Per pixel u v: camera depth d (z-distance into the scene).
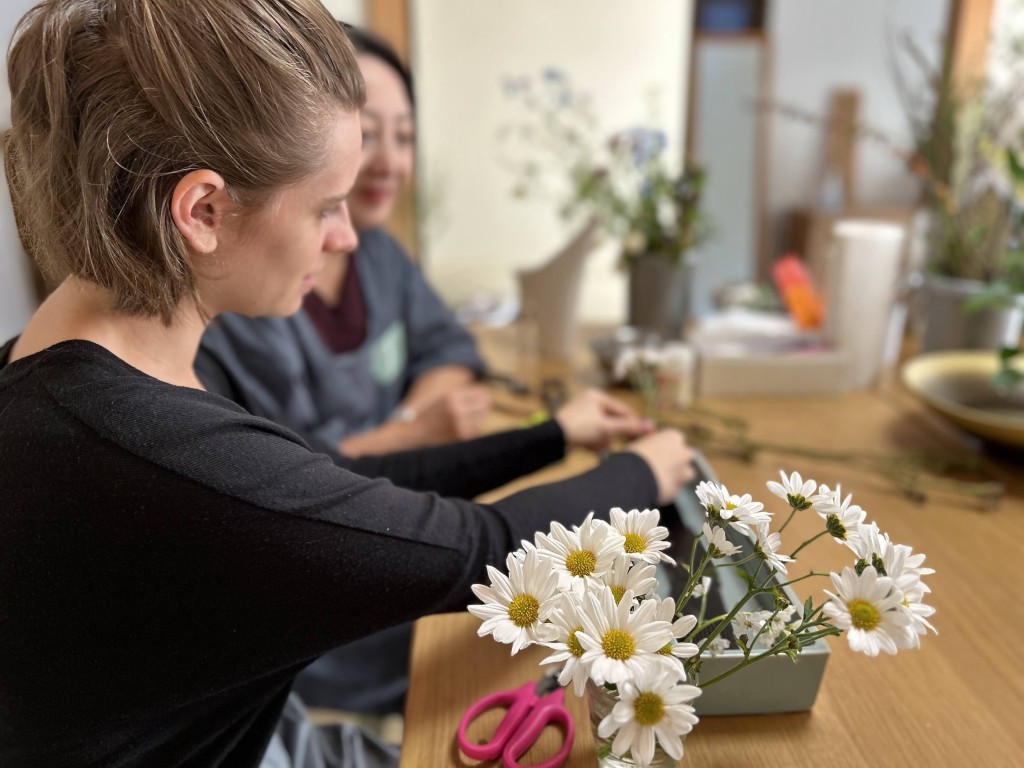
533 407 1.26
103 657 0.47
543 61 2.24
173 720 0.52
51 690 0.48
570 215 1.60
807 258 1.88
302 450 0.53
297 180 0.51
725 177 2.02
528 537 0.60
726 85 1.97
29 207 0.50
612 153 1.52
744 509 0.45
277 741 0.81
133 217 0.48
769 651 0.46
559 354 1.50
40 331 0.53
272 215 0.51
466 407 1.12
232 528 0.46
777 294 1.67
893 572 0.42
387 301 1.28
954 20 1.51
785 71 1.96
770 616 0.47
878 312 1.28
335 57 0.51
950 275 1.29
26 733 0.50
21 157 0.50
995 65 1.44
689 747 0.57
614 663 0.39
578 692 0.39
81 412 0.46
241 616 0.47
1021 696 0.62
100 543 0.45
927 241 1.37
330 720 1.14
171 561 0.46
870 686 0.63
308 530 0.48
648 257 1.42
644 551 0.46
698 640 0.58
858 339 1.29
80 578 0.46
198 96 0.46
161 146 0.46
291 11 0.48
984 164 1.30
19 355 0.53
